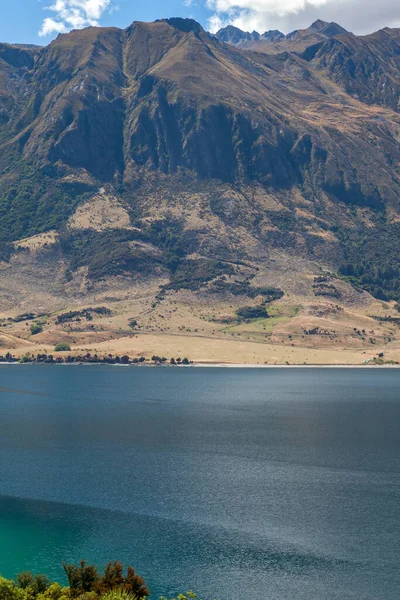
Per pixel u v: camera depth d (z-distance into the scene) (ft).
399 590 298.35
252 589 297.74
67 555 326.85
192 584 301.02
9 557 324.39
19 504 402.11
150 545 340.80
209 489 436.76
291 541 347.56
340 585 301.63
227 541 346.13
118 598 232.32
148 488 438.40
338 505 403.95
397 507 400.67
